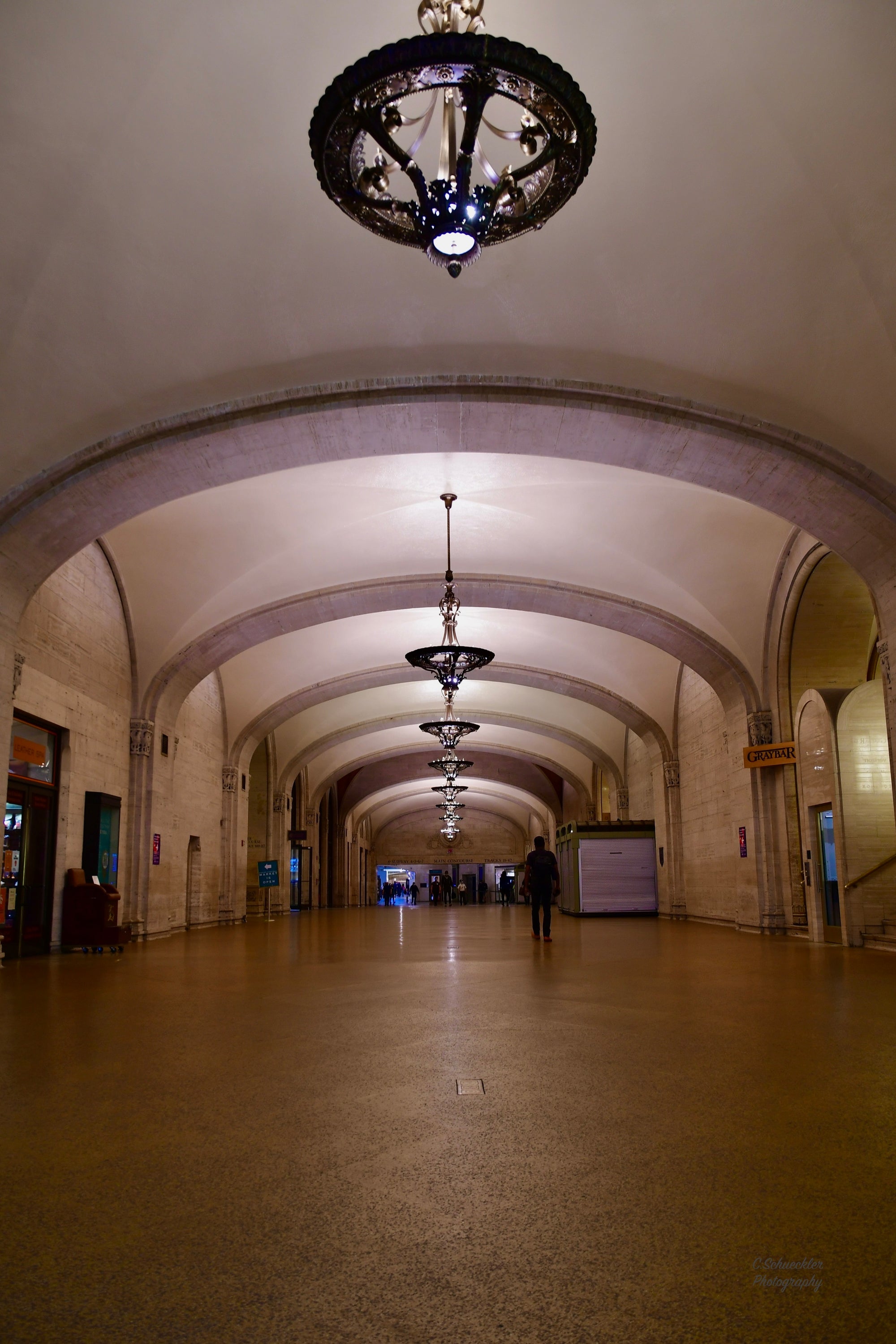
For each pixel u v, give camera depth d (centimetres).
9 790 1144
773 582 1531
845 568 1437
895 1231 241
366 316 871
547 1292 208
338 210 761
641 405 959
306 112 684
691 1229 243
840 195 739
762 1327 192
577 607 1708
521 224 499
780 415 957
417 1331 190
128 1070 446
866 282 807
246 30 626
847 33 623
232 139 700
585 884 2447
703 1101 376
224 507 1386
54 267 800
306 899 3428
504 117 711
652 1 618
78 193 738
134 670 1584
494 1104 374
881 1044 502
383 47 421
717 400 951
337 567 1616
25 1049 505
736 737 1708
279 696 2312
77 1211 260
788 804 1566
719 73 657
